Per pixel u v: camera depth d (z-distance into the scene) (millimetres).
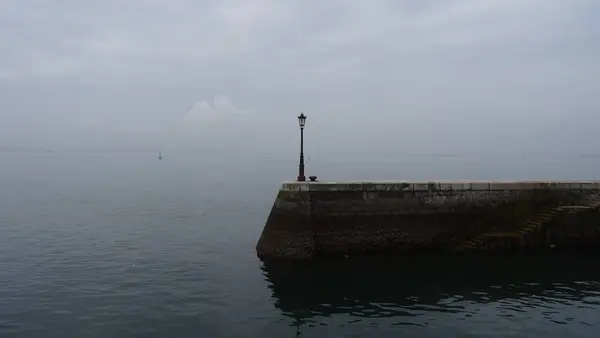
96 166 103875
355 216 18250
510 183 19391
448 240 18922
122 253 18766
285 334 10859
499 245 18891
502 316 12078
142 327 11156
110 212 30750
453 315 12141
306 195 17656
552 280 15234
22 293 13531
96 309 12305
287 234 17594
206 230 24375
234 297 13430
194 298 13273
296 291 14031
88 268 16359
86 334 10711
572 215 19250
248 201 38094
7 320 11492
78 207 33125
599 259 17922
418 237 18672
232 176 71312
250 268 16531
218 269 16422
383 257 18109
